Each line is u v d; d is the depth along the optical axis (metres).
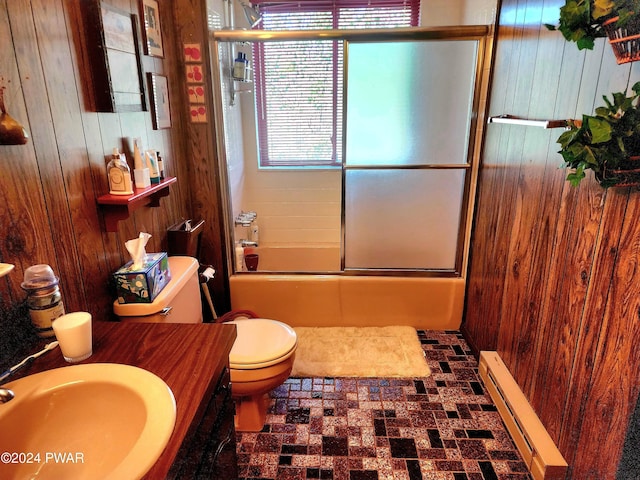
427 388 1.98
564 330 1.38
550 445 1.45
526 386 1.67
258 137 3.22
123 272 1.37
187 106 2.14
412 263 2.48
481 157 2.17
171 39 1.99
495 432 1.71
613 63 1.10
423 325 2.49
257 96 3.14
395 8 2.97
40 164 1.11
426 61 2.12
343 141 2.28
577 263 1.29
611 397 1.14
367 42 2.09
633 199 1.04
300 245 3.28
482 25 2.04
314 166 3.27
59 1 1.18
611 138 0.92
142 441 0.72
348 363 2.15
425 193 2.34
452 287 2.40
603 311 1.17
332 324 2.51
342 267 2.47
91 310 1.36
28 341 1.06
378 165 2.29
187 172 2.24
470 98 2.16
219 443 1.07
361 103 2.21
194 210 2.32
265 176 3.24
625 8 0.83
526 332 1.66
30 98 1.07
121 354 1.01
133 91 1.56
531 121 1.38
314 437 1.69
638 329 1.03
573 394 1.32
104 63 1.34
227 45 2.46
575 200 1.30
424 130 2.24
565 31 0.97
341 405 1.87
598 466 1.20
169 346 1.05
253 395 1.65
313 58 3.04
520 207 1.71
